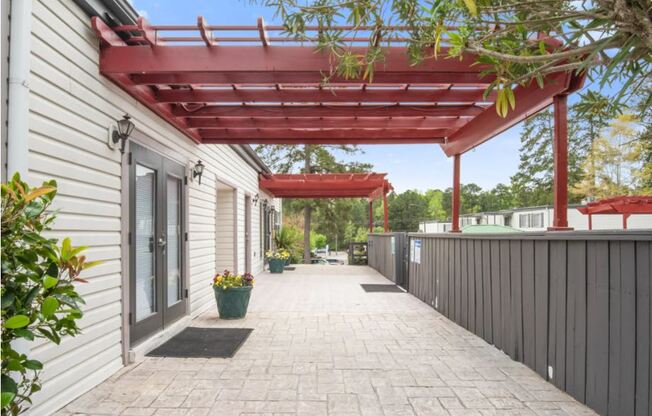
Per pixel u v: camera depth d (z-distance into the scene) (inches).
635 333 88.2
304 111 200.5
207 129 236.2
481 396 112.8
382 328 192.1
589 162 605.3
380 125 222.7
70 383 110.8
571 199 663.1
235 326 195.6
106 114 134.2
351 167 866.1
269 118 219.0
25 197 62.9
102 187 130.5
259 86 175.0
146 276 167.2
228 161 316.8
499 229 392.5
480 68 139.6
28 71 94.9
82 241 119.0
